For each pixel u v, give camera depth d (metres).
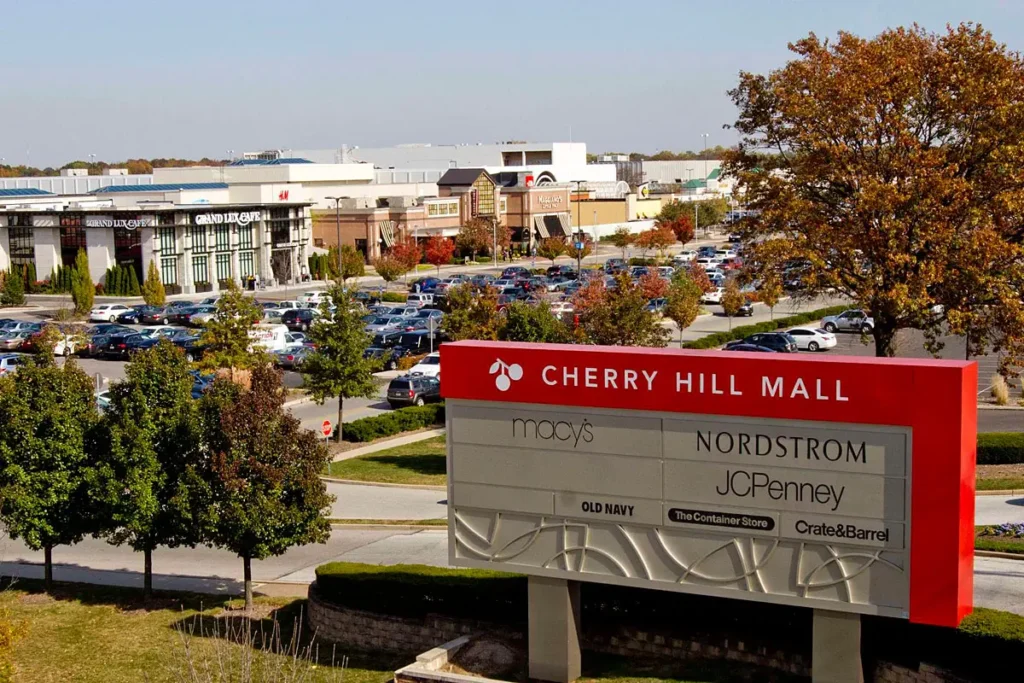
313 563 29.38
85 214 85.50
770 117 38.62
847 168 35.06
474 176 117.44
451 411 20.39
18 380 28.59
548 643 20.33
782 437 17.91
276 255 94.06
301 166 120.12
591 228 130.50
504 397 19.91
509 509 20.11
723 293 70.56
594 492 19.41
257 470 25.48
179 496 26.19
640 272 83.81
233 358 47.62
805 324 67.75
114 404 28.36
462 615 23.59
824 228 35.00
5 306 80.00
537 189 121.94
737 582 18.45
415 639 23.91
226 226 90.06
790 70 37.25
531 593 20.36
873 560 17.42
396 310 70.19
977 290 33.12
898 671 19.33
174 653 24.31
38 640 25.22
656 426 18.83
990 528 27.33
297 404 48.62
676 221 117.06
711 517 18.53
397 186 123.75
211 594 27.95
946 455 16.75
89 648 24.73
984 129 34.06
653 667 20.83
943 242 33.16
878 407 17.12
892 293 32.81
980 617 19.25
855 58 35.81
